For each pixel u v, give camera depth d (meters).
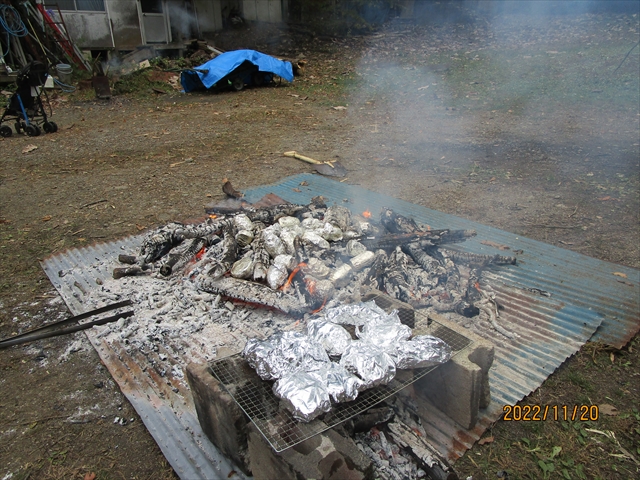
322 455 2.29
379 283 4.37
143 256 5.07
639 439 3.16
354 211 6.45
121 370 3.75
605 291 4.52
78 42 18.03
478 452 3.04
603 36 18.97
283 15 24.09
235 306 4.32
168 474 2.99
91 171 9.04
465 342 3.06
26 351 4.10
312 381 2.52
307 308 4.01
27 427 3.36
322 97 15.91
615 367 3.73
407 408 3.11
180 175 8.60
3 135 11.73
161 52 20.22
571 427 3.24
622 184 7.38
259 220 5.40
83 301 4.66
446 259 4.79
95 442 3.23
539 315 4.20
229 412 2.60
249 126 12.34
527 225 6.17
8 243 6.12
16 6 16.19
